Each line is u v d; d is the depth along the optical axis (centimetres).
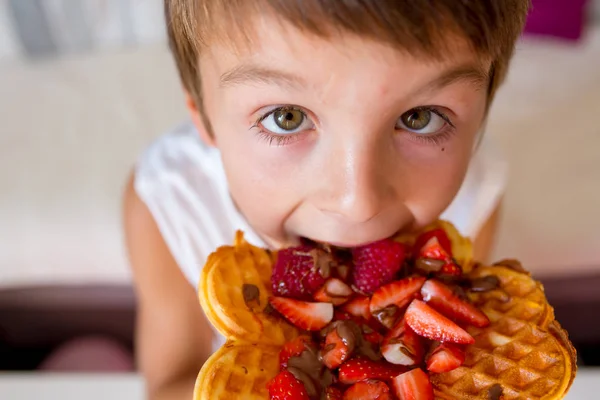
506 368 36
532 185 76
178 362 56
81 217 76
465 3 33
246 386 35
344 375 35
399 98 33
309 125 36
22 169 79
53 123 84
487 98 39
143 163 61
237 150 38
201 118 44
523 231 74
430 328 36
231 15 34
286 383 34
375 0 31
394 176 37
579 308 76
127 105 86
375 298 37
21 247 76
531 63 87
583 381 52
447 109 36
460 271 39
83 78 90
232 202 56
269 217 39
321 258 38
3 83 89
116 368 78
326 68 33
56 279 78
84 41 93
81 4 89
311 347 36
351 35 32
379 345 36
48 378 55
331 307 37
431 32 32
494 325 38
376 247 38
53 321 80
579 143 79
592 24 93
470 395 35
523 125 81
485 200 60
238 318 37
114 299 79
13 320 80
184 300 58
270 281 39
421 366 36
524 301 39
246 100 35
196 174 59
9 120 85
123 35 93
